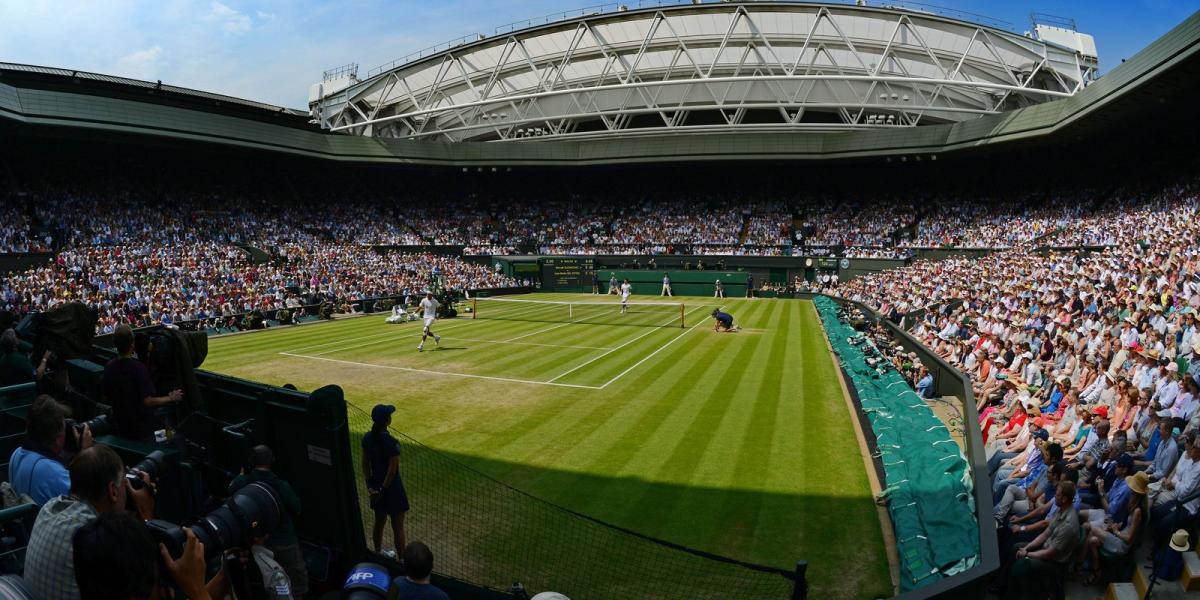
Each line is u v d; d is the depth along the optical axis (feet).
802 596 22.48
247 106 203.82
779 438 49.44
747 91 204.44
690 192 246.47
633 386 68.18
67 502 11.89
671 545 25.11
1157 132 166.30
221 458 25.34
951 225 200.85
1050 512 30.30
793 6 189.26
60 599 11.05
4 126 145.69
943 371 69.56
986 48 194.49
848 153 195.42
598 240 231.50
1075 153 194.39
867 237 209.36
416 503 35.91
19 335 32.58
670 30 198.80
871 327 108.68
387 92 229.66
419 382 70.59
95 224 162.40
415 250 218.59
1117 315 73.56
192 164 202.49
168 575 11.45
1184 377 40.83
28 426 15.87
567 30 203.72
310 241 201.57
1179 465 29.45
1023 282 114.11
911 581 27.55
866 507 36.68
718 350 93.15
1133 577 27.53
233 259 165.78
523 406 59.41
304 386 69.26
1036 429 41.86
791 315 143.54
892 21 192.13
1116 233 141.69
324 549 21.84
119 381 21.61
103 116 154.20
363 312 156.46
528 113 231.09
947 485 34.73
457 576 28.07
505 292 206.18
